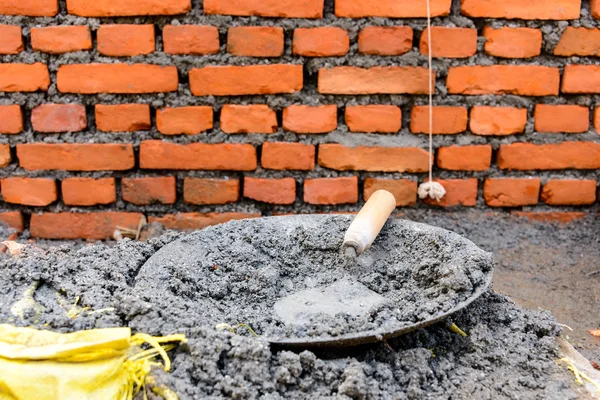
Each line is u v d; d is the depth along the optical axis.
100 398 0.95
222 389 0.97
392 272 1.32
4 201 2.02
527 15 1.93
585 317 1.67
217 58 1.93
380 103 2.00
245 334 1.10
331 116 1.99
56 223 2.04
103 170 2.00
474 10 1.93
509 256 1.97
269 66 1.93
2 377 0.93
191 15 1.90
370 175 2.06
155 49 1.92
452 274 1.19
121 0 1.86
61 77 1.91
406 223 1.46
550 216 2.11
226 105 1.96
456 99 2.00
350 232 1.28
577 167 2.07
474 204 2.10
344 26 1.92
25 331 0.99
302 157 2.02
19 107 1.93
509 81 1.99
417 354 1.09
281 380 0.99
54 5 1.87
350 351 1.09
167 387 0.95
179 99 1.96
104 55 1.91
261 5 1.89
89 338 0.98
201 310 1.15
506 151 2.05
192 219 2.05
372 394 0.99
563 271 1.90
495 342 1.17
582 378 1.08
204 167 2.01
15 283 1.20
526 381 1.07
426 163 2.04
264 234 1.44
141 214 2.04
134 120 1.96
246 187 2.04
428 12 1.88
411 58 1.95
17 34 1.87
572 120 2.03
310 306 1.22
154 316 1.07
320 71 1.94
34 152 1.97
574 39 1.96
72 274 1.25
